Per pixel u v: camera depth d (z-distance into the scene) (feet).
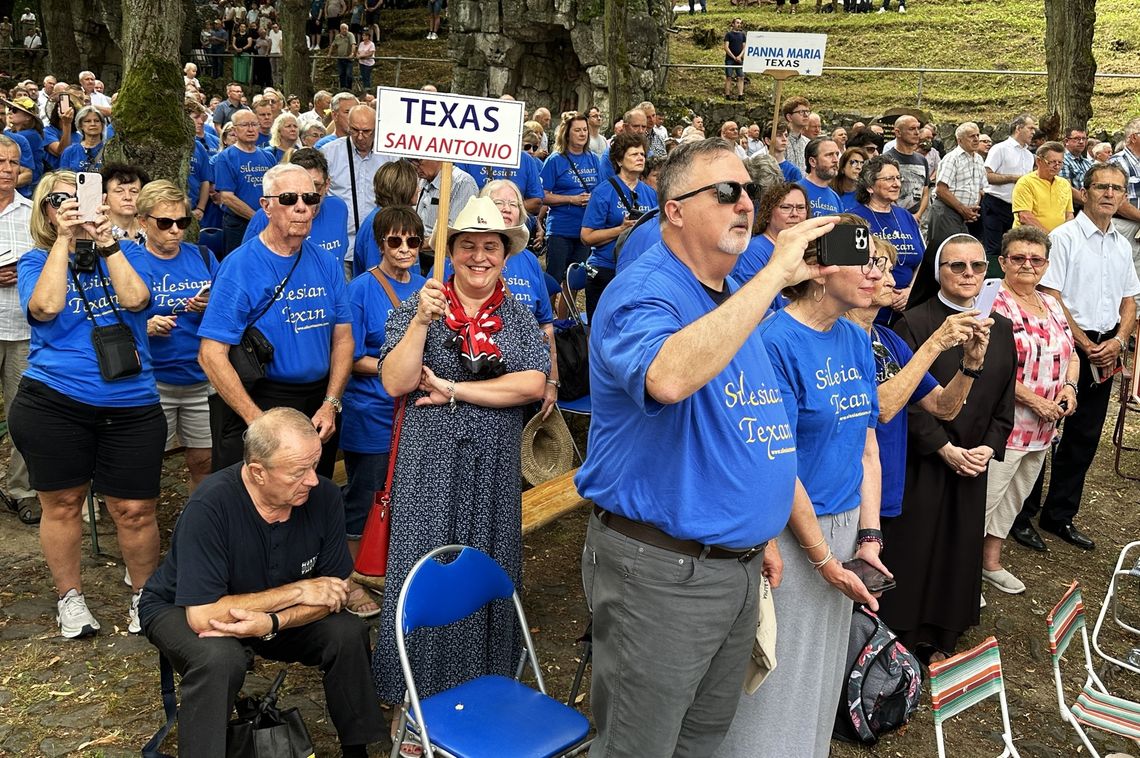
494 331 11.71
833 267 9.32
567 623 15.49
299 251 13.96
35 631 14.37
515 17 71.82
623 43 56.59
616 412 8.43
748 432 8.45
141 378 13.98
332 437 15.02
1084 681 15.19
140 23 24.47
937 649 15.11
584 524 19.26
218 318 13.39
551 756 9.48
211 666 10.37
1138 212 28.73
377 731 11.37
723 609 8.50
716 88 79.71
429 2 101.09
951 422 14.52
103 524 17.99
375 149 11.62
